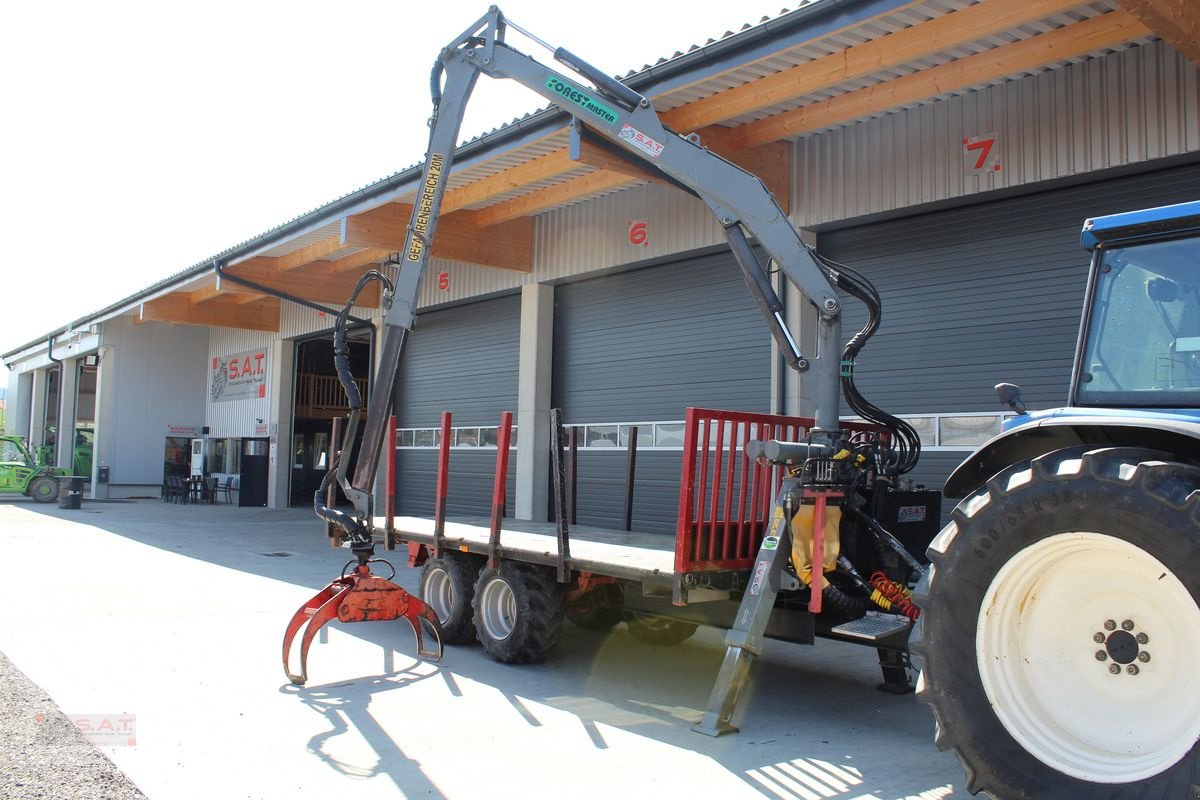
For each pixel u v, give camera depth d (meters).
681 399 12.29
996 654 3.68
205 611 8.69
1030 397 8.86
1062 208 8.75
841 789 4.39
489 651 7.07
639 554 6.70
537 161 11.28
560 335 14.29
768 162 10.46
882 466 6.05
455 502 16.30
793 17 7.82
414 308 7.08
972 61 8.30
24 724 5.13
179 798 4.12
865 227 10.30
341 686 6.22
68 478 22.97
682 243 11.99
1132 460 3.44
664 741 5.12
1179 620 3.33
